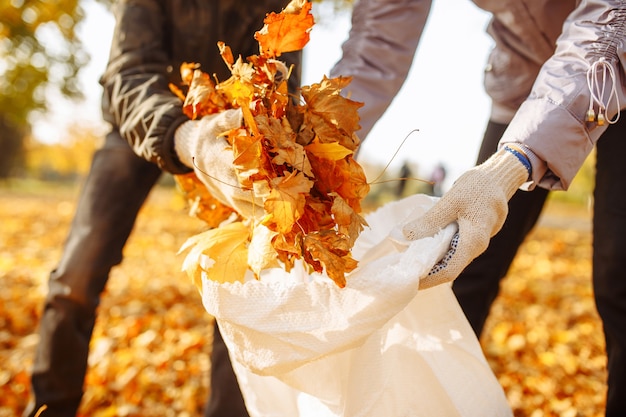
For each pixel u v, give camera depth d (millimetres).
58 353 2281
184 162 1812
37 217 12672
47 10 11234
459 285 2439
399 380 1592
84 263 2256
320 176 1495
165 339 4336
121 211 2299
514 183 1526
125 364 3725
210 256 1526
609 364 2047
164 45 2188
